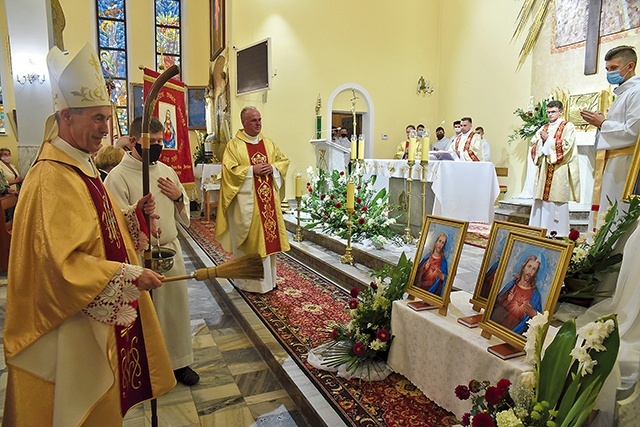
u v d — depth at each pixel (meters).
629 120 3.24
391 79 10.33
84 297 1.49
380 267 4.42
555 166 5.62
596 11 6.88
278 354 2.93
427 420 2.15
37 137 5.36
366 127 10.29
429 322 2.23
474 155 8.27
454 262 2.31
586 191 7.07
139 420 2.45
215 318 4.04
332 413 2.23
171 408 2.56
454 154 8.06
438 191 5.31
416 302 2.46
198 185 10.02
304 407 2.43
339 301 3.94
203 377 2.93
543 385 1.52
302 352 2.94
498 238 2.29
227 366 3.08
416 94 10.58
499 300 1.99
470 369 1.97
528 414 1.50
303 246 5.66
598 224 2.36
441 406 2.17
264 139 4.38
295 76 9.49
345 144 9.55
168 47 12.59
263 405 2.59
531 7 8.11
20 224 1.53
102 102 1.66
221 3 9.48
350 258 4.74
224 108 9.41
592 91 7.02
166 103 3.34
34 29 5.20
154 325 1.98
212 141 9.84
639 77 3.38
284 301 3.95
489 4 9.05
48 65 1.64
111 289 1.53
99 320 1.54
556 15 7.59
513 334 1.85
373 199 5.59
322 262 4.89
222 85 9.57
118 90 12.30
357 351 2.53
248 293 4.18
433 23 10.54
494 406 1.66
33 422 1.54
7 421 1.56
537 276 1.86
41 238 1.50
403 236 5.29
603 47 6.87
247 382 2.86
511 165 8.69
